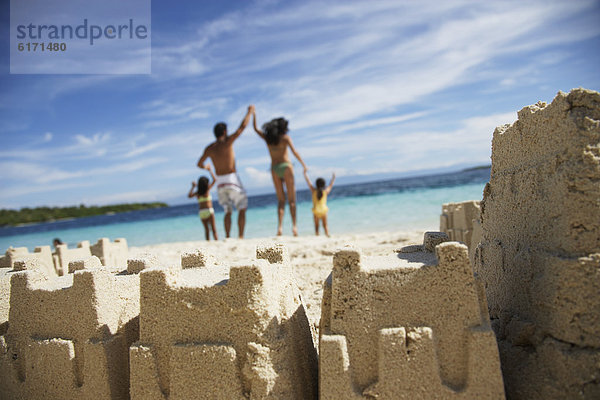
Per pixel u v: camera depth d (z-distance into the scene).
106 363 2.65
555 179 2.35
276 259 2.78
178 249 9.49
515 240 2.83
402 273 2.23
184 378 2.37
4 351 3.03
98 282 2.74
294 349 2.49
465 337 2.17
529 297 2.51
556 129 2.38
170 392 2.39
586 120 2.24
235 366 2.31
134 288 2.98
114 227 31.36
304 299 4.54
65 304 2.83
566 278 2.19
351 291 2.26
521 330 2.44
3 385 3.05
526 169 2.71
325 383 2.21
